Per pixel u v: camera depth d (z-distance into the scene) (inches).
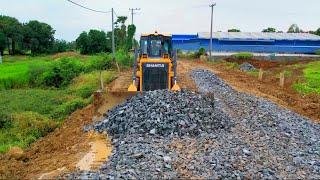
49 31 3996.1
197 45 4082.2
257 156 555.5
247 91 1241.4
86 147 626.8
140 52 946.1
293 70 2119.8
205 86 1293.1
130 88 832.3
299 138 679.1
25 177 515.8
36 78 1604.3
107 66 1941.4
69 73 1622.8
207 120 695.7
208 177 469.7
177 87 857.5
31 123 853.8
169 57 942.4
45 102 1148.5
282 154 580.4
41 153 648.4
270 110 897.5
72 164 542.3
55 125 853.8
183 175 474.9
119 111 727.7
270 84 1517.0
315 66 2297.0
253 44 3978.8
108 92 785.6
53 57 3139.8
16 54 3804.1
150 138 625.0
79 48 3722.9
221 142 609.6
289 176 494.3
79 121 837.8
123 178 453.7
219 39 3998.5
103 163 532.4
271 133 689.0
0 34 3481.8
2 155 641.6
